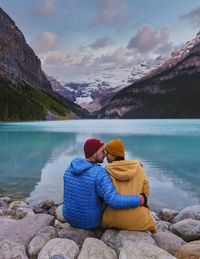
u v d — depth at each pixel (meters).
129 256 2.40
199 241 2.84
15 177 8.34
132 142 20.62
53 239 2.79
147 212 3.08
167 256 2.36
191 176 8.38
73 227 3.32
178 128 43.03
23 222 3.48
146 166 10.34
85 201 3.00
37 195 6.33
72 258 2.47
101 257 2.47
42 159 12.23
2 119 119.81
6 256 2.54
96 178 2.93
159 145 18.48
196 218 3.93
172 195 6.25
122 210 2.99
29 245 2.80
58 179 8.03
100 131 36.19
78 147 17.34
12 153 14.53
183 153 14.33
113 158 3.10
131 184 2.96
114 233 3.05
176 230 3.48
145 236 2.94
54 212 4.74
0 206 5.18
